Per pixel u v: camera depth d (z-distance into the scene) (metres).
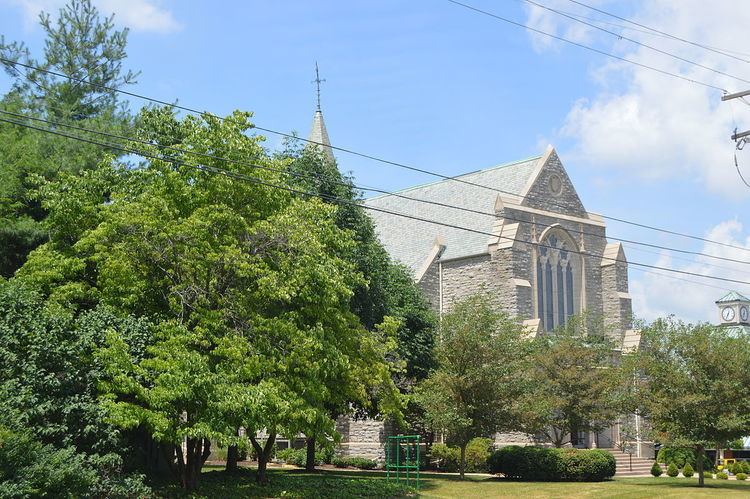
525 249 57.94
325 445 29.50
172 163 29.36
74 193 28.09
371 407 42.19
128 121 38.19
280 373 27.36
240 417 24.41
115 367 22.97
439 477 43.31
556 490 36.66
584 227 62.25
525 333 43.78
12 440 19.52
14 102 36.00
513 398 42.12
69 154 34.00
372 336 35.66
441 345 42.28
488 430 41.91
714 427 40.19
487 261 58.72
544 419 44.03
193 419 24.47
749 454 63.22
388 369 35.53
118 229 26.30
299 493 31.05
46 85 37.44
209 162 28.23
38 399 22.17
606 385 46.84
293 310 28.92
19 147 33.41
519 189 61.34
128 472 26.84
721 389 39.97
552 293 59.50
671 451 54.47
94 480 21.52
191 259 26.14
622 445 55.44
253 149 29.12
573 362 47.94
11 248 32.41
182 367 23.69
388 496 33.09
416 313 46.41
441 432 44.09
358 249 41.81
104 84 38.84
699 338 41.06
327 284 27.84
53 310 24.14
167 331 24.86
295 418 26.64
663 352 41.69
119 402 23.42
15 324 22.75
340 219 42.28
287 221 27.69
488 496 34.66
